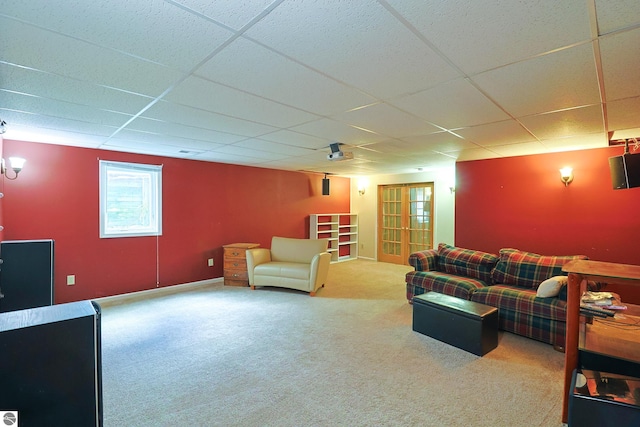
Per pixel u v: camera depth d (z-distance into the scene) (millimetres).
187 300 4504
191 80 2020
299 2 1232
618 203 3848
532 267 3770
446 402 2172
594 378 1852
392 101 2400
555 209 4293
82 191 4191
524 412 2068
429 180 6980
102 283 4363
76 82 2043
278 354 2871
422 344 3100
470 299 3699
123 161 4516
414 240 7355
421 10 1287
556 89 2139
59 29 1423
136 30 1438
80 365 1178
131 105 2504
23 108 2572
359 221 8375
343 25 1402
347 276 6207
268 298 4641
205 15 1321
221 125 3100
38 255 2875
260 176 6293
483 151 4352
